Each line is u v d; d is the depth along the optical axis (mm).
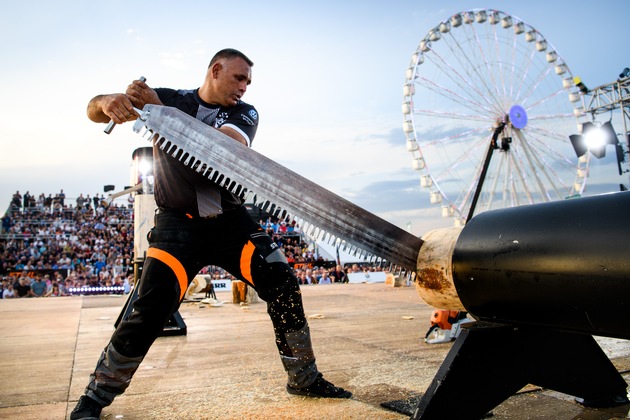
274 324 2211
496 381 1542
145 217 4387
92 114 2150
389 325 4762
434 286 1651
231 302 8180
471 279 1513
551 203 1412
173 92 2227
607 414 1863
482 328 1526
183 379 2633
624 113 14625
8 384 2588
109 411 2068
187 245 2004
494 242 1449
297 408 2062
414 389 2330
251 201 1826
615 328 1226
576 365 1729
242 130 2096
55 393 2395
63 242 27188
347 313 5984
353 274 20312
